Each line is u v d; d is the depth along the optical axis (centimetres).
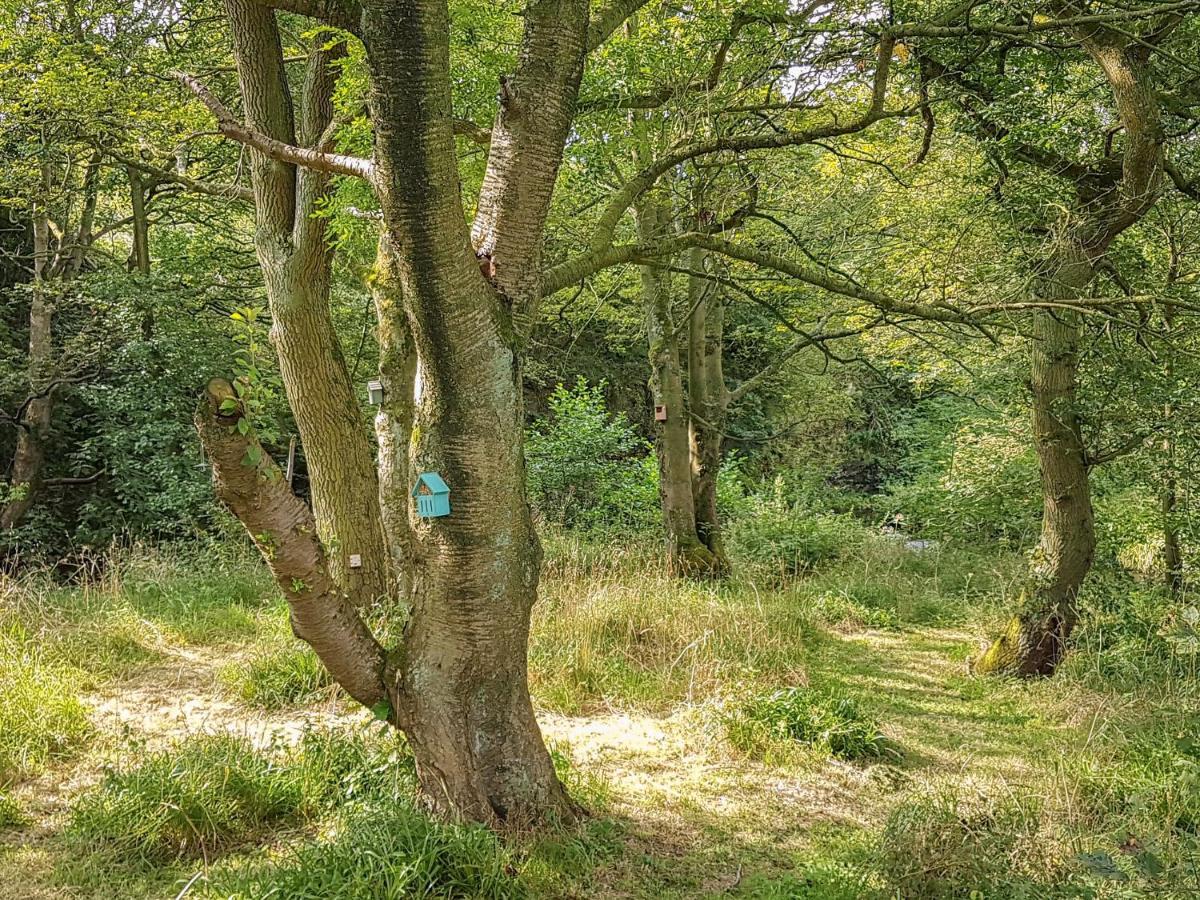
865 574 1169
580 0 377
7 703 534
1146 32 606
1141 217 699
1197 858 379
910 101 778
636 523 1300
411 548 405
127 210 1552
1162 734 566
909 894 371
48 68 876
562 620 762
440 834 371
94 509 1277
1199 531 768
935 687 754
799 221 1030
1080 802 473
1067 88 707
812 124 826
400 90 337
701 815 477
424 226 353
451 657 400
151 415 1270
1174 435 716
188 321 1345
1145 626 764
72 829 418
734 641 770
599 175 805
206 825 419
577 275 514
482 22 593
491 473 386
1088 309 598
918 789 504
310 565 382
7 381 1234
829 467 2155
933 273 848
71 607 764
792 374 1941
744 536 1352
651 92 664
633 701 649
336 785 458
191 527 1212
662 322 1085
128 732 520
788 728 585
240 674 649
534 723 427
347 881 346
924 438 1717
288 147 405
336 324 1385
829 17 655
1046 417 753
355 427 797
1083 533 755
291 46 940
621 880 399
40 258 1276
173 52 956
